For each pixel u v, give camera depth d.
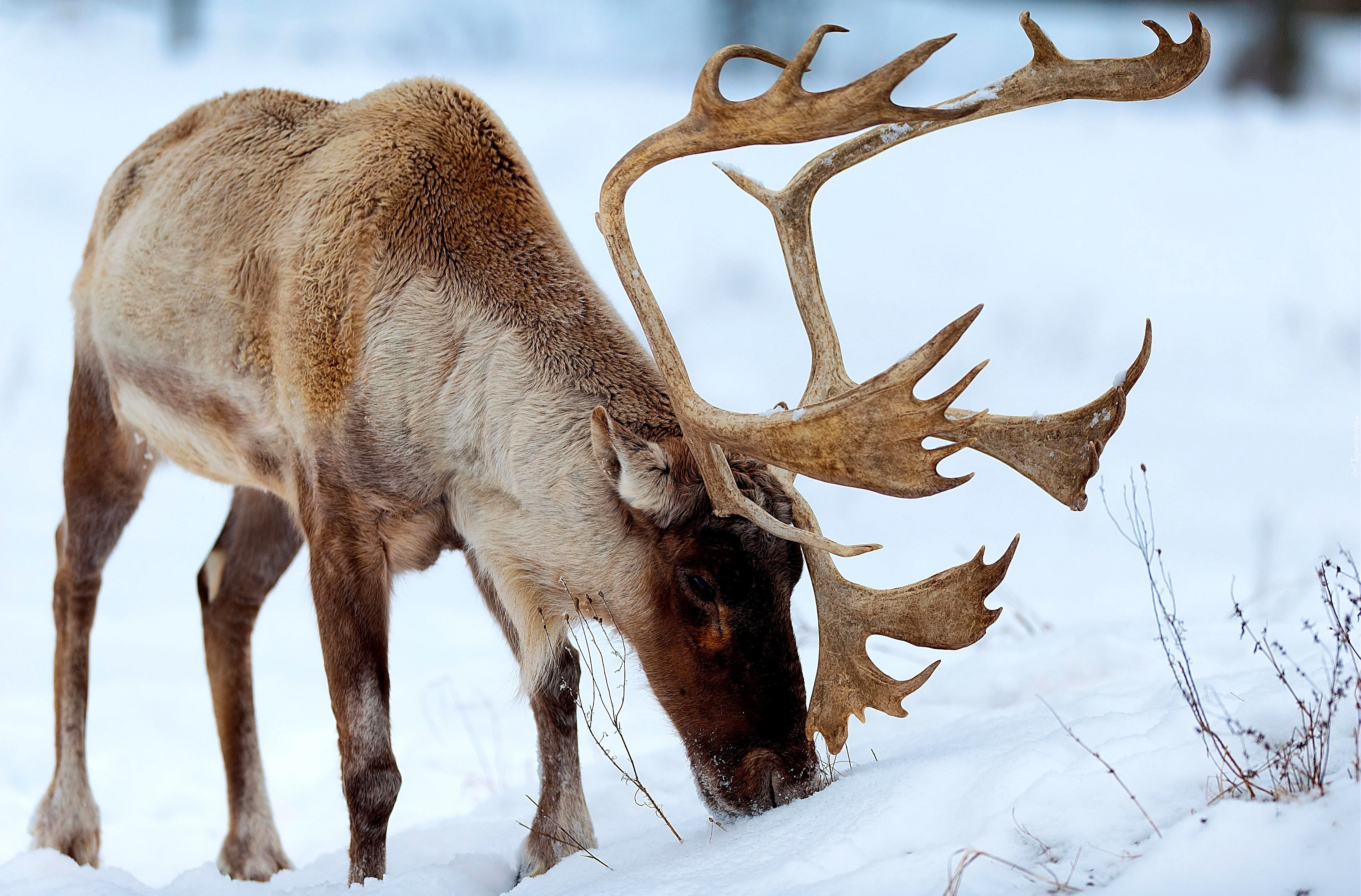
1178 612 13.90
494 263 9.40
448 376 9.16
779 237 8.25
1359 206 36.31
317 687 15.35
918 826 6.58
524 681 9.44
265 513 11.38
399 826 11.48
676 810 9.88
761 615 8.10
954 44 68.69
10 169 35.53
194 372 10.46
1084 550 18.50
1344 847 5.21
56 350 27.44
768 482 8.20
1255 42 55.72
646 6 72.12
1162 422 24.16
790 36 67.38
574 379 9.02
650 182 36.38
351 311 9.30
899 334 28.22
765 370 26.62
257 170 10.45
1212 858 5.40
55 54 47.28
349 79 47.28
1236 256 32.94
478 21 65.94
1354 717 6.52
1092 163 40.53
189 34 52.59
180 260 10.58
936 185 38.22
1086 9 75.12
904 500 21.52
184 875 9.46
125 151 37.72
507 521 9.17
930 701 11.16
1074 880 5.65
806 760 8.01
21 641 15.84
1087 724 7.32
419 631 17.27
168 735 13.77
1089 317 29.22
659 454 8.35
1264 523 17.22
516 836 9.96
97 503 11.74
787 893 6.04
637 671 9.05
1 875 9.45
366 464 9.22
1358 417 24.23
